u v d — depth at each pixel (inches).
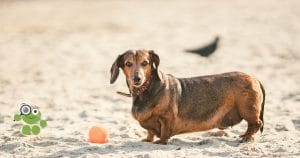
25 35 1235.2
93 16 1627.7
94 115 508.7
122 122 478.0
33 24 1425.9
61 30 1323.8
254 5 1876.2
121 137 421.1
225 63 874.8
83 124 470.6
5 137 414.9
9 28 1350.9
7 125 466.9
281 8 1760.6
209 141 396.2
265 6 1830.7
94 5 1972.2
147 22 1493.6
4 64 878.4
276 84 690.2
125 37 1214.9
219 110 403.5
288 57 930.1
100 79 747.4
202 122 401.4
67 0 2135.8
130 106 558.6
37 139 408.2
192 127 401.4
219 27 1375.5
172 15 1656.0
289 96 607.8
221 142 394.9
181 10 1795.0
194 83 401.7
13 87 687.7
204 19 1550.2
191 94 398.0
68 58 943.0
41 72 806.5
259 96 402.0
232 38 1181.1
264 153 365.7
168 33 1284.4
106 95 627.5
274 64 860.0
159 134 397.1
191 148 379.6
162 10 1802.4
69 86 694.5
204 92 400.2
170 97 387.2
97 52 1014.4
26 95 630.5
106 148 378.0
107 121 482.9
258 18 1534.2
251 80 403.5
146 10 1803.6
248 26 1382.9
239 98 401.4
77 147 380.2
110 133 429.7
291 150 371.2
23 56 961.5
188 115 397.7
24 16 1600.6
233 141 404.8
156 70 382.0
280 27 1346.0
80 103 581.0
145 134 432.8
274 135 420.8
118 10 1806.1
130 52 385.4
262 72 788.0
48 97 616.4
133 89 388.2
